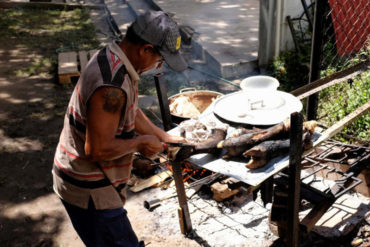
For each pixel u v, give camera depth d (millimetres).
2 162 4340
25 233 3305
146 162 3713
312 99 3379
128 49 1854
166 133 2473
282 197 2639
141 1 10234
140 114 2418
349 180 2764
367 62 3209
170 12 8562
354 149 3041
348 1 4973
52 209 3580
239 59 6078
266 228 3020
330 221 2943
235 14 8258
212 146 2281
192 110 3611
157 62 1936
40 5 11070
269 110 2668
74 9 10961
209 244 2928
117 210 2180
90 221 2174
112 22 9461
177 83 6000
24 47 8086
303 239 2857
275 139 2262
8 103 5754
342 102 4227
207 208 3293
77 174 2035
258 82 3000
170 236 3055
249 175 2088
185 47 7254
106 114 1788
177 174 2750
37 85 6320
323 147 3176
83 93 1824
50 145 4660
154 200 3355
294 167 2100
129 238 2293
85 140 1926
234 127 2604
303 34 6102
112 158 1897
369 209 3041
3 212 3566
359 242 2812
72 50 7703
